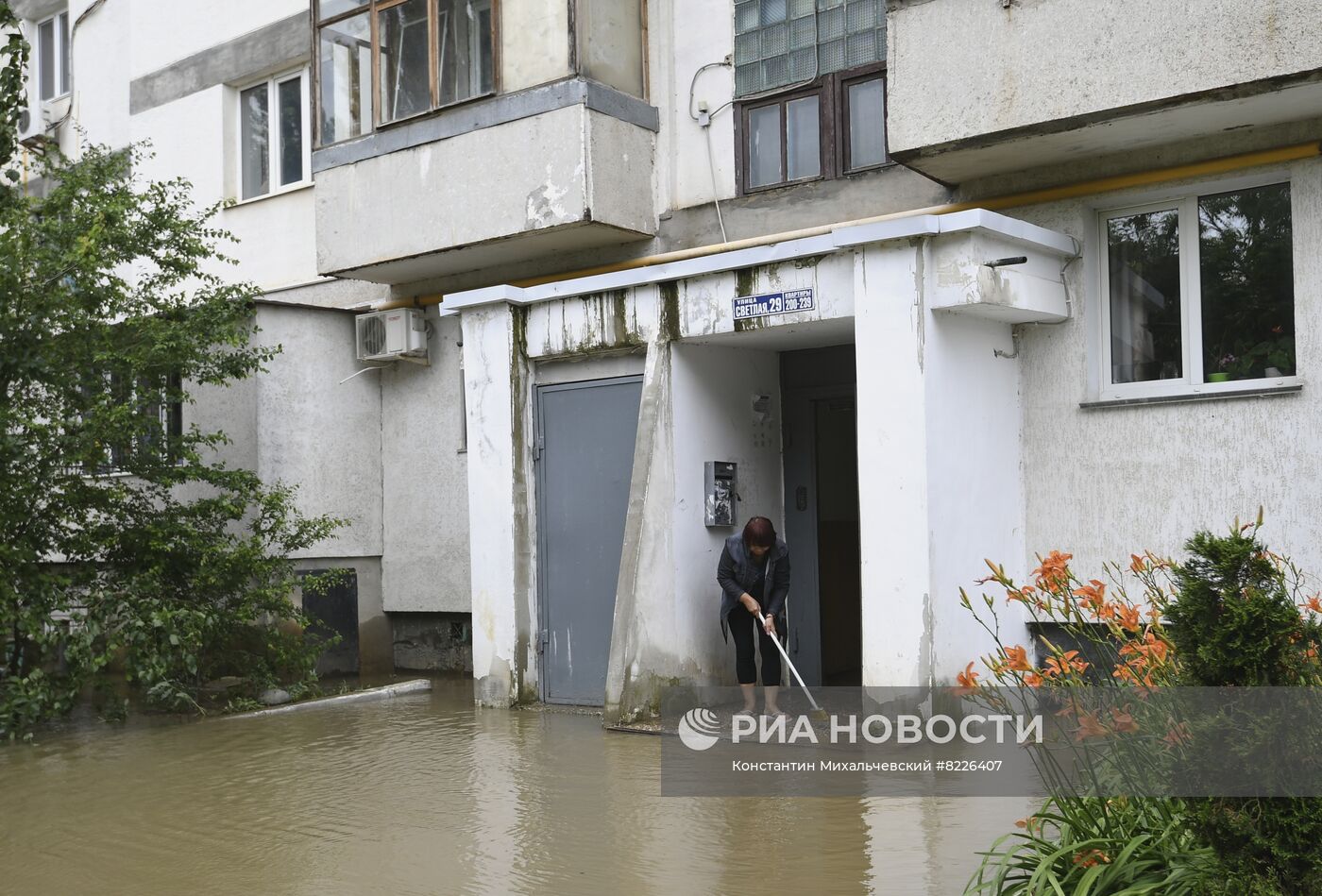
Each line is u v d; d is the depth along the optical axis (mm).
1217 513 7789
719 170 10625
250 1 14430
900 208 9625
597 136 10289
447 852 5590
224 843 5934
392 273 11914
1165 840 3854
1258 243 8000
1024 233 7895
